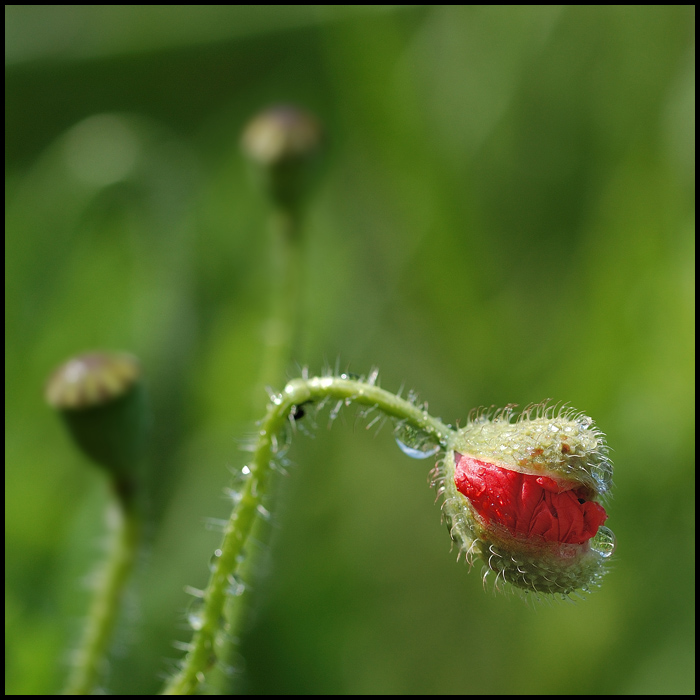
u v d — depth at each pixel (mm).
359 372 455
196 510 437
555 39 464
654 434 431
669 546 426
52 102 525
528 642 424
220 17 513
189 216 469
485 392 450
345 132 472
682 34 454
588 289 447
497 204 464
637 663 419
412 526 440
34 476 439
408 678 426
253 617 423
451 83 465
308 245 467
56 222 461
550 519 363
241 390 452
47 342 453
